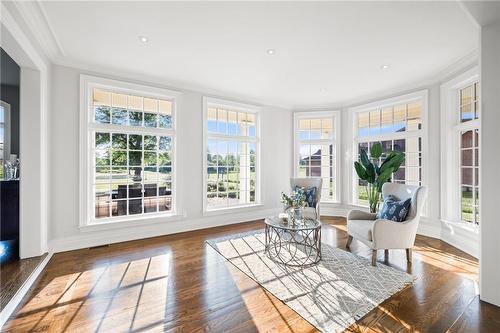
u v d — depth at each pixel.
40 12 2.21
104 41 2.72
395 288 2.23
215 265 2.73
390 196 3.23
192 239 3.66
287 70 3.52
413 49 2.89
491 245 2.03
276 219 3.15
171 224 3.99
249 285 2.29
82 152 3.29
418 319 1.81
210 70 3.52
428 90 3.87
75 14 2.23
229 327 1.71
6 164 3.53
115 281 2.35
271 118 5.27
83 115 3.30
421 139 4.01
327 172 5.45
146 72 3.60
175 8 2.15
